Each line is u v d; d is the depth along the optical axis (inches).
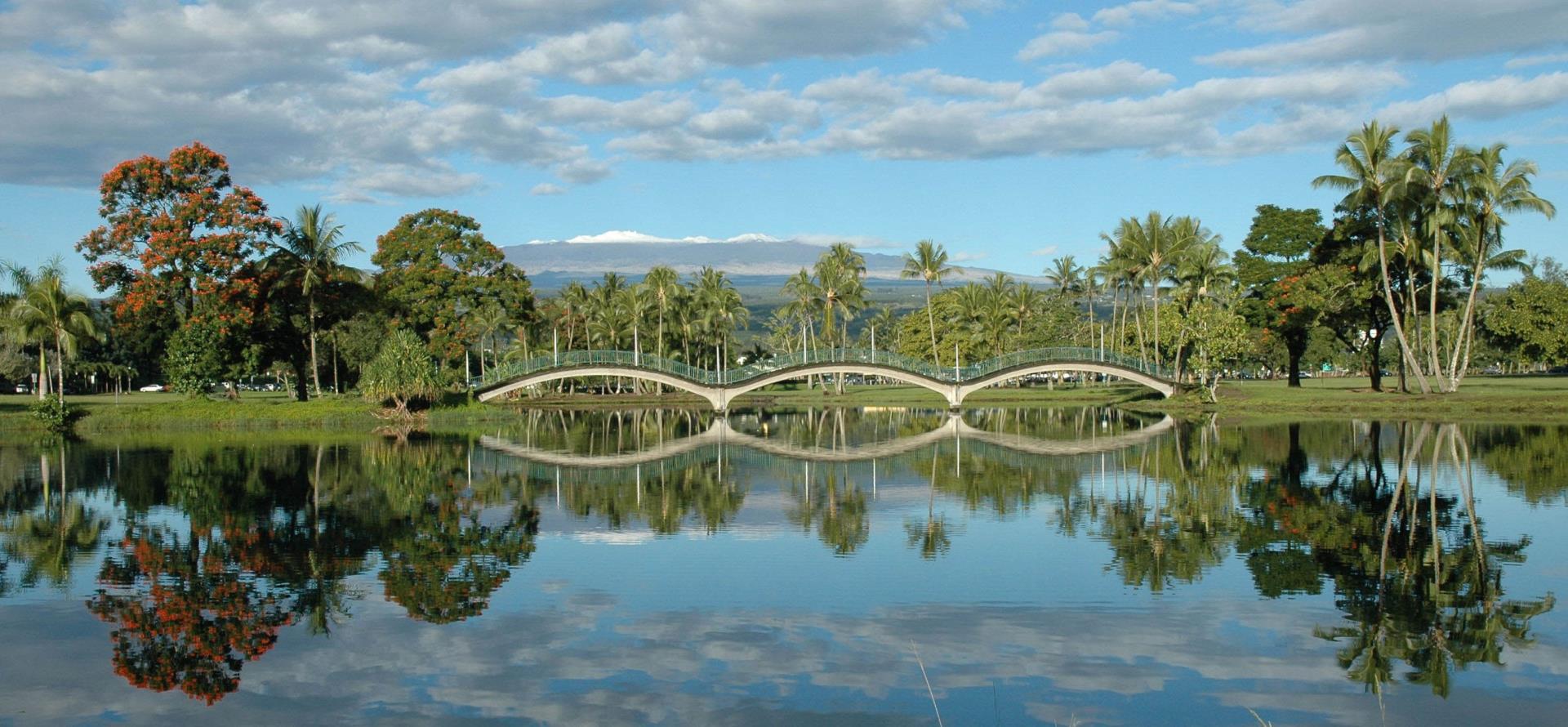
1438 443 1637.6
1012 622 656.4
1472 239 2267.5
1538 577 756.0
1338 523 970.7
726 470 1477.6
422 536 956.0
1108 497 1151.6
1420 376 2262.6
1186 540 901.8
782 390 4645.7
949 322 4023.1
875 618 665.6
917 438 2011.6
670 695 536.4
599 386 4274.1
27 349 3191.4
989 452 1692.9
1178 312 3038.9
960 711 514.6
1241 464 1423.5
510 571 807.1
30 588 763.4
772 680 556.7
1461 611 671.1
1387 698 526.6
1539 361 2576.3
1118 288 3447.3
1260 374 5516.7
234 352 2348.7
